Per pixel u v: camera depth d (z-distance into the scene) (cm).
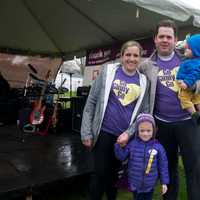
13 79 821
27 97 631
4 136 522
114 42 655
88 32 651
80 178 335
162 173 253
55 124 563
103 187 262
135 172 252
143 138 250
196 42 239
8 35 764
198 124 251
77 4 518
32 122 560
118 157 252
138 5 317
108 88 249
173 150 271
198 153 253
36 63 853
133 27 546
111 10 479
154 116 262
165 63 254
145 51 571
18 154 403
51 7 584
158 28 251
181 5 340
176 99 250
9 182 298
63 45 800
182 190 391
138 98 249
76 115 574
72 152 421
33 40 792
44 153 412
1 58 804
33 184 296
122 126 250
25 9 629
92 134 254
